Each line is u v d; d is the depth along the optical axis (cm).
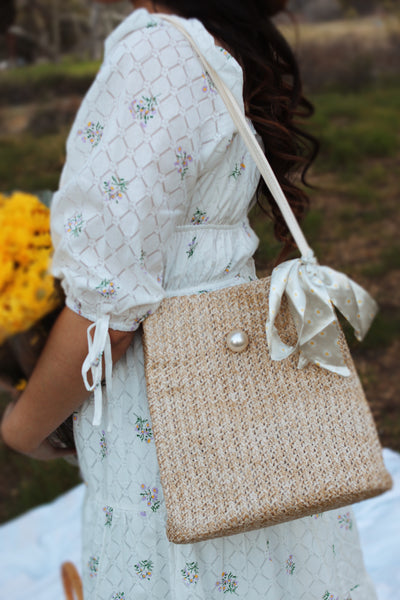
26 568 236
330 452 105
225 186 112
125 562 118
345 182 579
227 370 107
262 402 106
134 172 100
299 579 126
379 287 418
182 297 108
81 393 113
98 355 105
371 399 334
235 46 118
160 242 104
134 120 101
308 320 104
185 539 104
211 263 114
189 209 111
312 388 106
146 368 108
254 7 127
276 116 127
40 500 298
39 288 117
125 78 102
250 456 105
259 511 104
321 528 129
